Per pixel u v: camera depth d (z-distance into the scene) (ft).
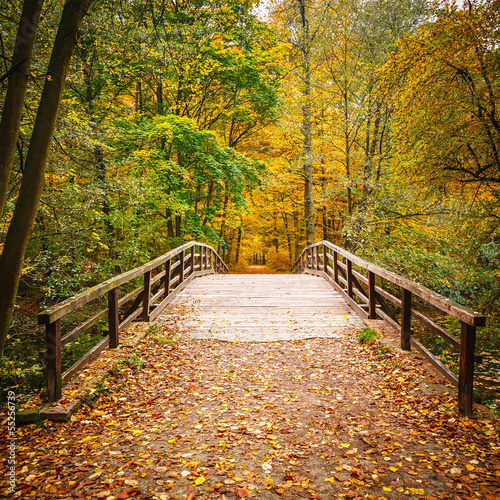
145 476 8.79
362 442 10.35
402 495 8.03
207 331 21.88
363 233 36.37
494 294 23.00
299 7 45.85
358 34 38.91
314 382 15.16
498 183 19.39
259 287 33.63
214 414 12.40
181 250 31.04
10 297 12.65
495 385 20.16
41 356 14.57
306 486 8.38
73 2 13.16
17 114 12.57
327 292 31.09
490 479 8.43
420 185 21.65
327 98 42.09
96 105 33.81
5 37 17.33
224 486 8.40
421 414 11.75
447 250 32.58
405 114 20.66
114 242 30.14
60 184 26.27
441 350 27.14
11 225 12.74
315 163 47.75
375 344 18.10
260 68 44.75
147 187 30.50
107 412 12.41
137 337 18.70
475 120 17.84
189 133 36.76
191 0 39.70
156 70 33.71
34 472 8.96
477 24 16.34
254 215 68.39
